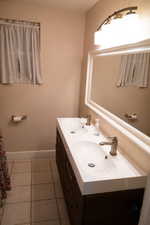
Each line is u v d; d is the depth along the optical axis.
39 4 2.41
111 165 1.39
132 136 1.41
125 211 1.28
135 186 1.23
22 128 2.86
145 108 1.28
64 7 2.46
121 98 1.63
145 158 1.25
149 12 1.21
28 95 2.75
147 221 1.14
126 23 1.43
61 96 2.90
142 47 1.30
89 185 1.14
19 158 2.96
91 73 2.47
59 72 2.79
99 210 1.22
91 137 1.85
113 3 1.73
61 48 2.70
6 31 2.42
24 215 1.86
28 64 2.61
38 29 2.55
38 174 2.58
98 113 2.10
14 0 2.32
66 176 1.82
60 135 2.17
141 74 1.33
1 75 2.55
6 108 2.71
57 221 1.81
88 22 2.53
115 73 1.75
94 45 2.26
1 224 1.75
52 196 2.15
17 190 2.22
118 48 1.62
